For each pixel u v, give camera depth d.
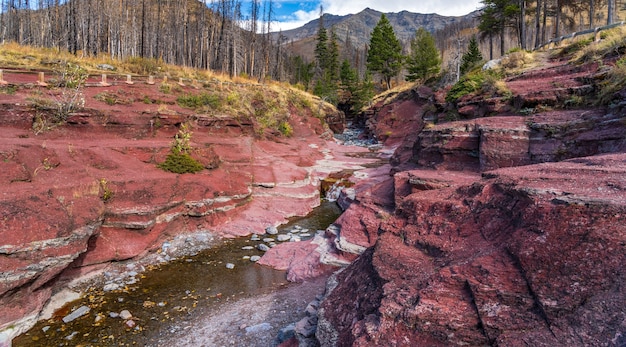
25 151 13.80
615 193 6.27
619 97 14.49
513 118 17.75
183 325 10.34
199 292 12.35
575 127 14.94
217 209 18.81
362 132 58.50
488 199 8.17
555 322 4.92
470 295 5.91
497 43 74.38
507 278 5.80
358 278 8.46
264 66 62.81
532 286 5.45
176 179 17.78
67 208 12.12
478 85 25.45
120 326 10.22
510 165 16.17
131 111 23.14
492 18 44.50
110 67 35.34
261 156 26.84
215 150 23.14
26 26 52.53
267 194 22.66
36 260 10.33
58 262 10.90
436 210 9.11
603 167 8.09
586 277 5.09
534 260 5.73
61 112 19.91
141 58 41.09
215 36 56.62
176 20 58.62
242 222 19.23
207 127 27.58
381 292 7.02
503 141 16.47
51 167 14.36
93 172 15.62
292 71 92.50
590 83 17.38
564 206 6.08
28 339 9.57
